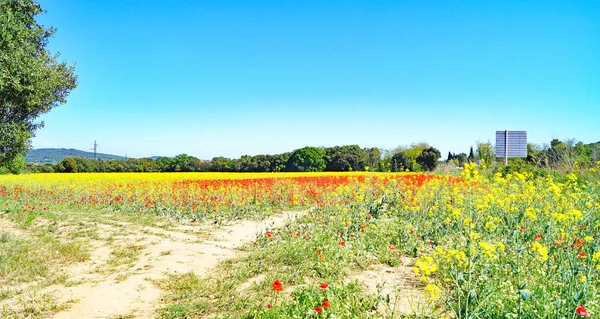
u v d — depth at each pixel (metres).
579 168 16.48
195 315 5.14
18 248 8.45
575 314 3.62
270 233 9.78
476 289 4.52
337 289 5.23
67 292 6.11
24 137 13.76
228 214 13.74
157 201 16.06
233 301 5.47
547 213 7.76
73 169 61.47
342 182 19.66
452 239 7.84
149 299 5.88
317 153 65.75
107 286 6.39
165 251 8.58
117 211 15.10
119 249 8.74
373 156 64.81
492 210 8.88
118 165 65.00
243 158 69.62
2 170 43.78
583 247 5.77
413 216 10.28
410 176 19.27
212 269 7.38
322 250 7.58
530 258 5.68
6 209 14.65
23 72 10.76
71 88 16.12
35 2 12.38
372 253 7.56
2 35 9.98
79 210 15.33
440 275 5.72
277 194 17.19
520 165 19.53
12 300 5.77
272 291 5.72
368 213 10.68
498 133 27.34
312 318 4.48
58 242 9.15
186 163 67.19
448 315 4.46
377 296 4.72
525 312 4.00
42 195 18.94
